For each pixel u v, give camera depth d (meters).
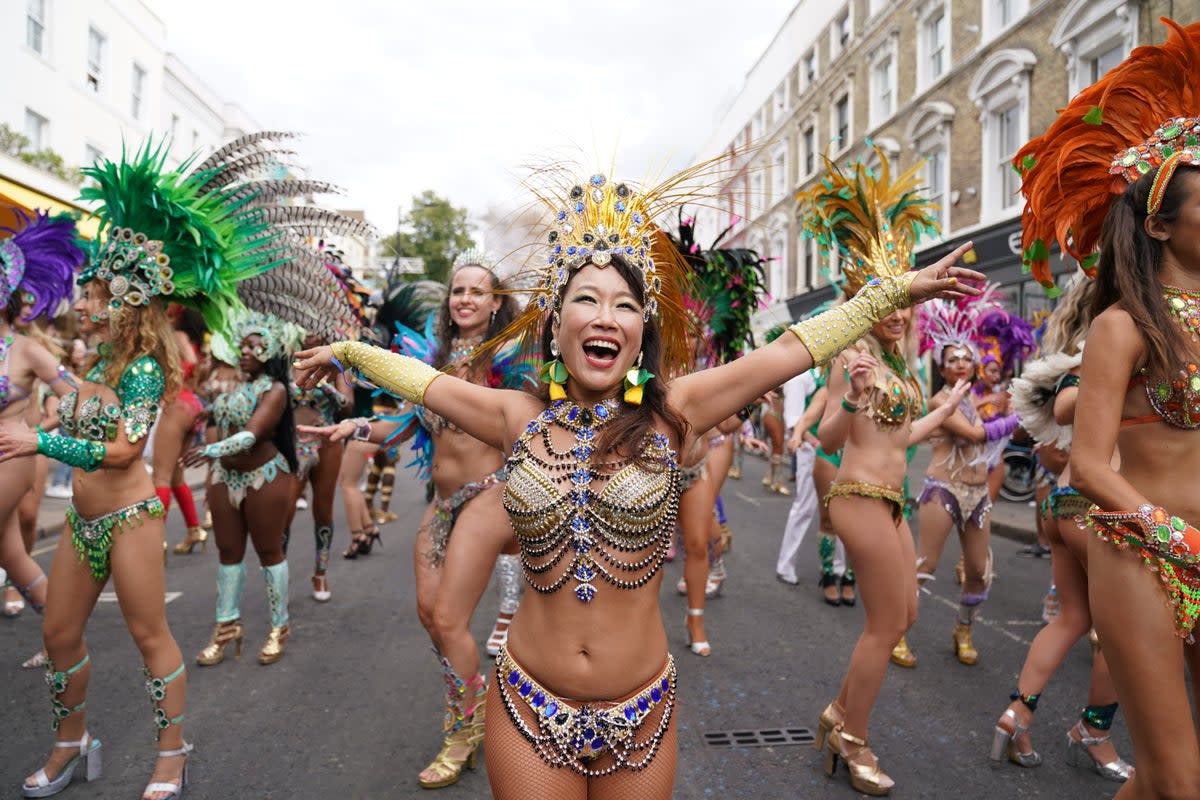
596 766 1.84
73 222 4.43
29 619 5.16
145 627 2.88
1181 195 2.05
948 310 4.90
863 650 3.05
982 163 14.68
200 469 12.51
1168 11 10.77
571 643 1.82
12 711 3.72
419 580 3.45
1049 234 2.72
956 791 3.07
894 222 3.51
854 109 19.62
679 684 4.16
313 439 4.74
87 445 2.70
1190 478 2.10
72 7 18.69
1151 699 1.95
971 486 4.44
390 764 3.29
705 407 1.97
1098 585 2.06
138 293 2.88
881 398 3.15
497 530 3.23
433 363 3.75
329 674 4.30
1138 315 2.06
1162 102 2.45
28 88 17.42
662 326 2.22
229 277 3.16
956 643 4.58
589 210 1.97
